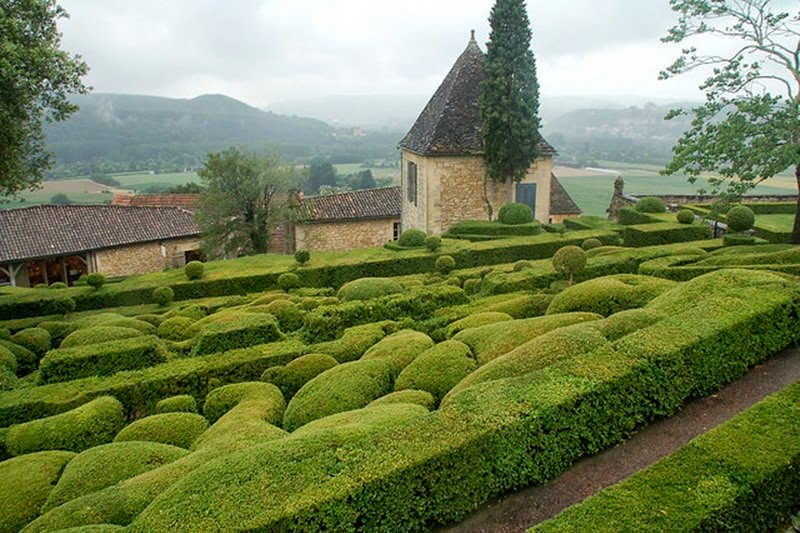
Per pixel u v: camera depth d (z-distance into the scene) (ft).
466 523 17.72
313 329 43.42
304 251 69.00
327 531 15.76
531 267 55.77
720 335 23.53
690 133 49.29
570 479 19.29
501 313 37.86
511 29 77.36
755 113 44.78
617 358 21.90
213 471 17.17
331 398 27.32
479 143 84.64
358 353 37.99
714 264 45.03
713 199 106.63
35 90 50.19
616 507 15.17
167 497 16.47
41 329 52.13
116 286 66.74
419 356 29.86
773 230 67.56
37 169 60.18
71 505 18.67
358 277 67.31
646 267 47.47
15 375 41.73
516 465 18.71
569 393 19.98
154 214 106.93
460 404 19.67
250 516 15.30
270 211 93.81
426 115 93.04
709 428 20.98
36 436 29.27
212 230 90.43
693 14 49.39
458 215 86.63
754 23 48.11
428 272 67.36
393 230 108.37
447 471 17.52
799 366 24.49
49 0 51.06
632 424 21.13
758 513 15.80
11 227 93.97
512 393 20.12
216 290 65.57
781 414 18.39
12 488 23.26
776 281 28.14
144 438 27.22
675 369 22.21
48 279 99.25
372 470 16.70
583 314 30.55
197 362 37.32
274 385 32.78
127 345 39.34
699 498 15.26
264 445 18.45
